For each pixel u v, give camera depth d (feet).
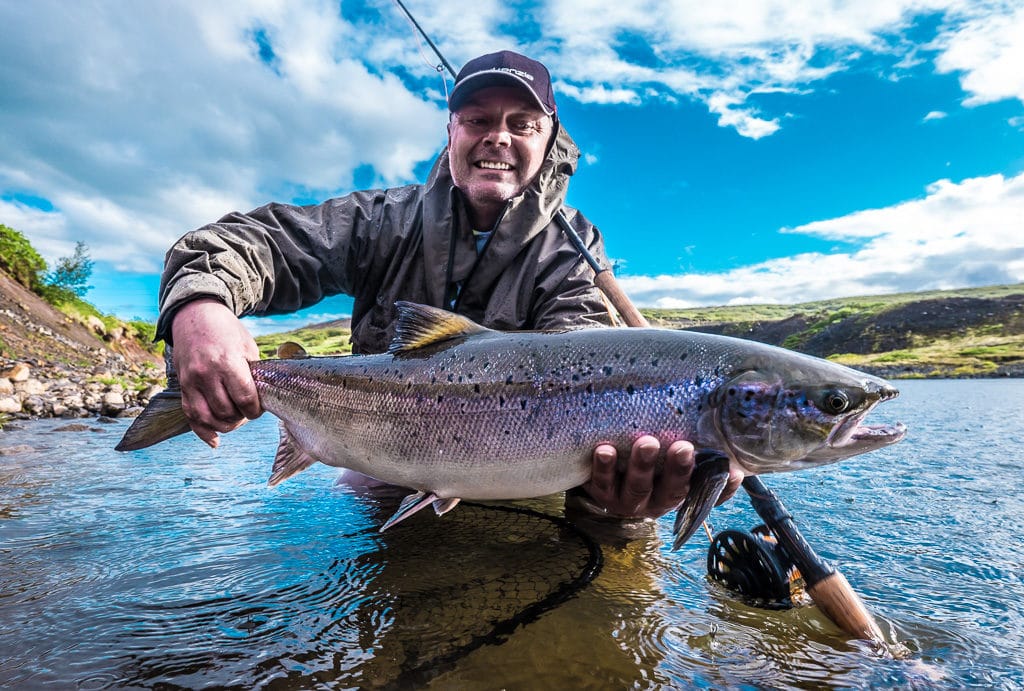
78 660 1.24
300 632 1.38
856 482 3.41
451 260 2.68
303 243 2.60
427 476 2.00
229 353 1.88
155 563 1.81
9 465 3.51
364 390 2.07
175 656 1.26
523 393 1.91
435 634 1.39
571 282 2.72
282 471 2.20
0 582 1.66
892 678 1.27
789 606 1.60
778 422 1.78
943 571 1.92
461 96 2.47
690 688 1.21
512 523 2.30
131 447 2.01
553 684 1.19
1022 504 2.84
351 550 1.96
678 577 1.82
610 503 1.92
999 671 1.31
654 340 1.90
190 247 2.15
